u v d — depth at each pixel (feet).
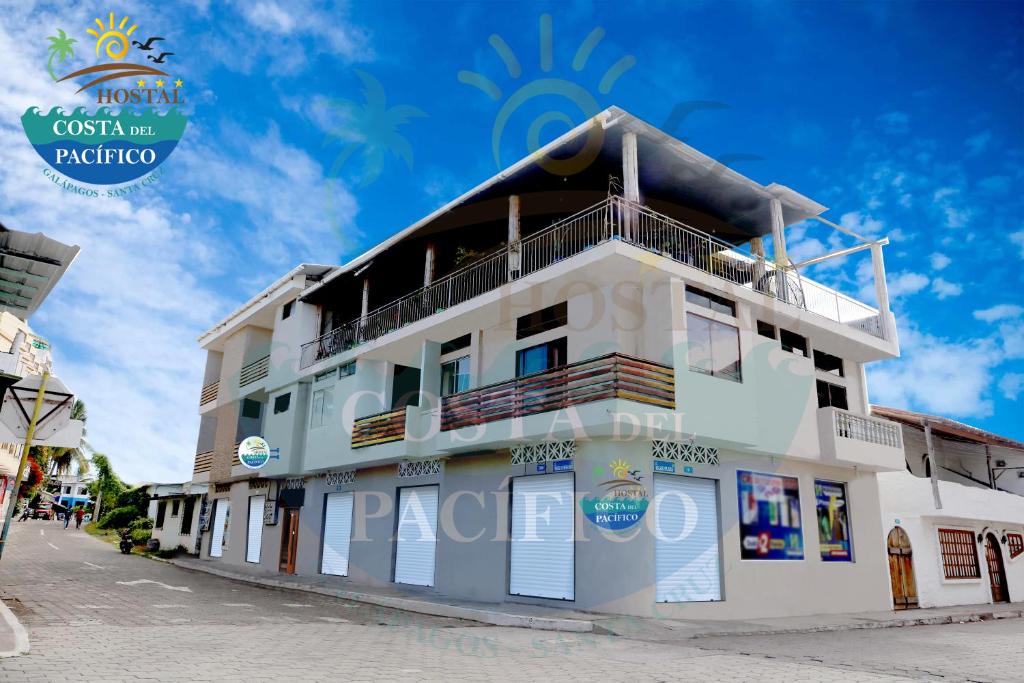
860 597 48.29
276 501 69.72
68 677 17.92
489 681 19.97
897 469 50.93
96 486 185.06
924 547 55.88
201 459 85.87
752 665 24.20
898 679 22.15
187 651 22.85
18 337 28.04
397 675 20.39
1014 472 71.20
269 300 73.46
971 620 48.80
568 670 22.34
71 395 29.30
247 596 45.83
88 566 62.39
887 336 53.42
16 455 114.11
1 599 35.73
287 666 20.94
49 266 25.12
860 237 53.26
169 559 81.56
